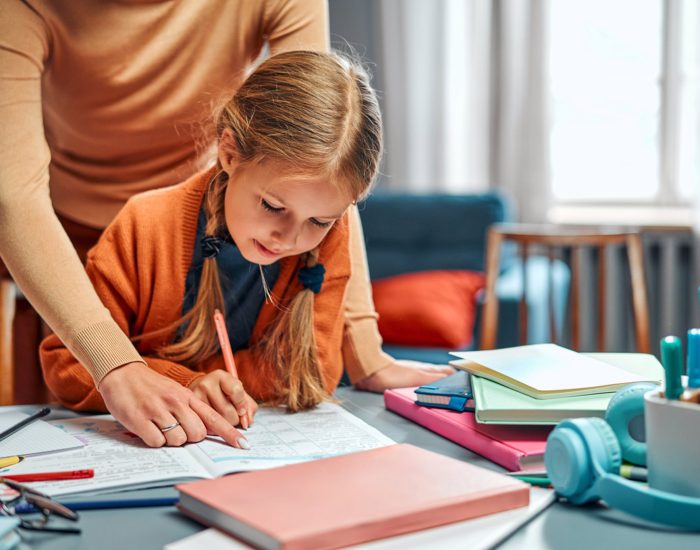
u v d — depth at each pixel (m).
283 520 0.59
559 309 2.88
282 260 1.06
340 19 3.80
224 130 0.94
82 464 0.78
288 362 1.02
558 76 3.63
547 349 1.00
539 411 0.79
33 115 1.03
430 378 1.12
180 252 1.04
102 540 0.63
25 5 1.06
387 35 3.69
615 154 3.59
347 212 1.07
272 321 1.08
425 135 3.71
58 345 1.06
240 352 1.08
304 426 0.91
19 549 0.61
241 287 1.07
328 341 1.07
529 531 0.63
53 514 0.67
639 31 3.51
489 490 0.65
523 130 3.54
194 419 0.85
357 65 1.01
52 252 0.97
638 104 3.54
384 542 0.60
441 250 3.13
